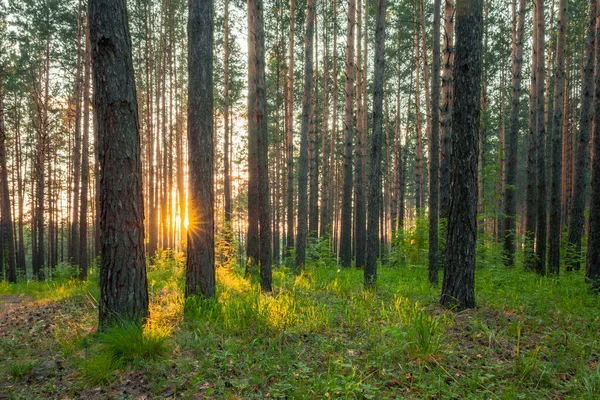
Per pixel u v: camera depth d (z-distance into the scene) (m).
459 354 4.78
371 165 8.98
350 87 15.20
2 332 6.27
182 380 4.06
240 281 9.76
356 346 4.94
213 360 4.48
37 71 25.55
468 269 6.99
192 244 6.68
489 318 6.32
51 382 4.11
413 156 34.19
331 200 26.92
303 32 22.45
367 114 24.33
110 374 4.11
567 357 4.69
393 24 23.31
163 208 26.44
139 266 5.50
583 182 12.12
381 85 8.86
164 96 23.67
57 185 31.30
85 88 15.54
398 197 27.19
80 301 8.45
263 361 4.44
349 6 14.73
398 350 4.72
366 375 4.15
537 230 12.70
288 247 17.27
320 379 4.00
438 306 7.21
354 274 12.12
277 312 6.04
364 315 6.23
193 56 6.62
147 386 3.95
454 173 7.09
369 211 9.05
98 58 5.20
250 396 3.74
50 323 6.53
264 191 9.12
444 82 10.55
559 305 7.13
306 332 5.47
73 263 18.03
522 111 32.84
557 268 11.59
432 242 10.01
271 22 21.67
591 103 11.41
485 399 3.73
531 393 3.82
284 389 3.79
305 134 13.16
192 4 6.61
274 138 29.17
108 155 5.28
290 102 17.62
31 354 5.00
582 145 11.82
